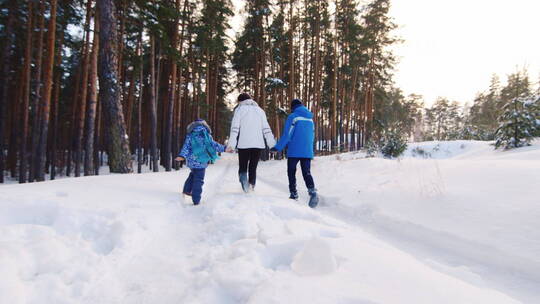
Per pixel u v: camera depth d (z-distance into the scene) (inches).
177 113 751.7
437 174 164.4
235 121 169.5
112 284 65.5
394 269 64.1
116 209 108.8
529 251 76.3
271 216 121.4
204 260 78.8
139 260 79.7
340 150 911.0
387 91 1239.5
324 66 954.1
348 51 892.6
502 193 113.5
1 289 52.6
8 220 93.9
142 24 572.7
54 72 613.3
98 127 682.8
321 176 249.3
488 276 73.5
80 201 115.0
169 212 126.2
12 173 637.3
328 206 160.4
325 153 855.1
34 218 98.2
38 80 485.1
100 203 115.3
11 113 711.1
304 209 131.1
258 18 813.9
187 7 677.9
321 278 58.7
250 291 56.2
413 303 49.1
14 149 639.1
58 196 120.4
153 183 196.5
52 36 434.6
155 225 106.0
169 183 205.0
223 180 279.9
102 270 70.3
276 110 818.2
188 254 84.7
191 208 139.6
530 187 111.8
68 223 93.1
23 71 532.1
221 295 57.4
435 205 120.0
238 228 100.7
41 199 107.1
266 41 856.3
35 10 500.7
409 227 109.6
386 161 250.7
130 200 130.1
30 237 80.4
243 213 117.7
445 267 77.9
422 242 99.3
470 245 88.0
